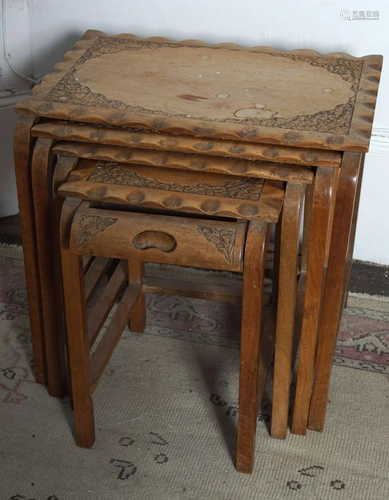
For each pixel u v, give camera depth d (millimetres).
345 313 2020
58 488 1577
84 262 1764
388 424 1717
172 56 1681
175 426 1708
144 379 1822
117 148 1433
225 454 1646
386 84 1901
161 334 1947
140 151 1424
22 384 1812
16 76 2129
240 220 1350
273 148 1370
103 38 1762
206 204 1343
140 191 1374
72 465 1624
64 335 1716
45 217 1514
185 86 1546
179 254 1341
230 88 1542
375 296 2072
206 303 2047
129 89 1527
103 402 1763
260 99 1498
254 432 1558
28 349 1907
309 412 1678
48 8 2010
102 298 1751
